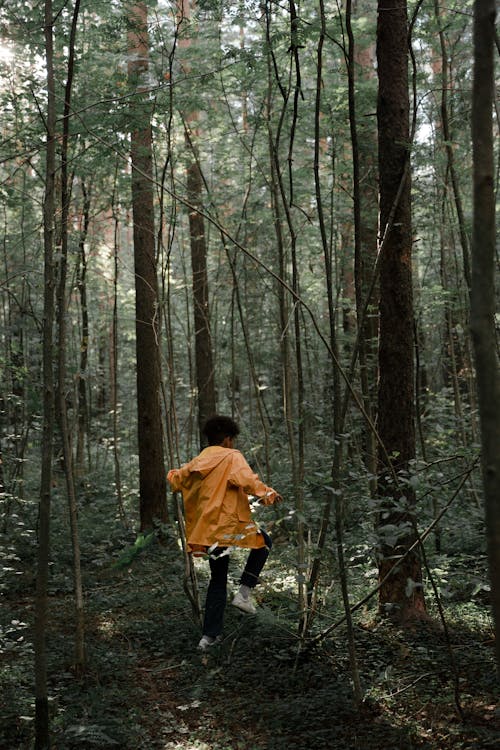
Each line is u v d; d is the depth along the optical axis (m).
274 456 9.59
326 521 3.92
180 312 14.30
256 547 4.65
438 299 8.46
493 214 1.54
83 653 4.32
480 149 1.55
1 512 7.46
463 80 7.41
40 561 3.20
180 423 14.26
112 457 14.89
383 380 5.12
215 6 5.36
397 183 5.16
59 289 4.29
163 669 4.51
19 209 8.28
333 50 7.66
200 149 9.48
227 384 13.40
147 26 5.74
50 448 3.23
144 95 5.18
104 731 3.48
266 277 10.84
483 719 3.46
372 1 8.04
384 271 5.19
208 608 4.72
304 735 3.46
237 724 3.68
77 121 5.24
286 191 8.75
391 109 5.18
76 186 8.20
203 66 6.96
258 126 6.80
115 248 8.61
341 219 8.89
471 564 5.83
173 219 5.66
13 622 4.37
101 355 15.57
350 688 3.92
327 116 7.56
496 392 1.51
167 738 3.57
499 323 4.78
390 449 5.02
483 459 1.52
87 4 5.41
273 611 4.97
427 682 3.95
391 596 4.96
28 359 7.38
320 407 7.46
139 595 6.18
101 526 8.92
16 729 3.47
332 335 3.68
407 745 3.26
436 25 6.32
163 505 8.77
